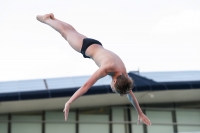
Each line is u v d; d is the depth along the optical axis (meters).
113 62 12.79
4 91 29.39
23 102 29.62
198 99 33.97
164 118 33.62
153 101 33.78
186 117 33.84
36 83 30.94
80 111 32.66
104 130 32.34
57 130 31.61
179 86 31.34
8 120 31.28
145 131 32.81
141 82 31.50
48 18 14.94
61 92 29.64
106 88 30.33
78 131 31.94
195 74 33.50
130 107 33.22
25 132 31.11
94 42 13.77
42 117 31.83
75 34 14.23
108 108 33.00
